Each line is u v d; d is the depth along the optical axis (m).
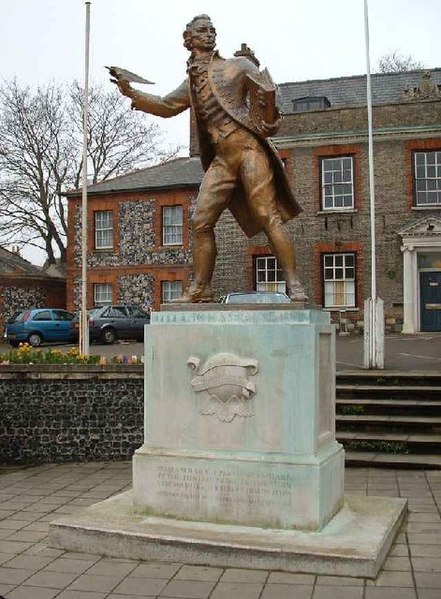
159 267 28.27
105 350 20.95
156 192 28.36
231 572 4.93
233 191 6.07
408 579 4.79
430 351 16.34
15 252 38.03
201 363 5.62
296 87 28.98
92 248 29.31
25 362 10.50
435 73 27.81
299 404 5.37
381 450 9.27
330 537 5.16
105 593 4.64
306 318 5.42
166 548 5.17
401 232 23.95
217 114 5.96
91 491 8.00
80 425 10.11
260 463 5.38
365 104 25.67
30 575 5.01
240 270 25.91
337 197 25.25
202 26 6.02
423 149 24.39
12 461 10.16
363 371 12.00
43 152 34.94
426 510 6.69
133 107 6.27
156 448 5.75
